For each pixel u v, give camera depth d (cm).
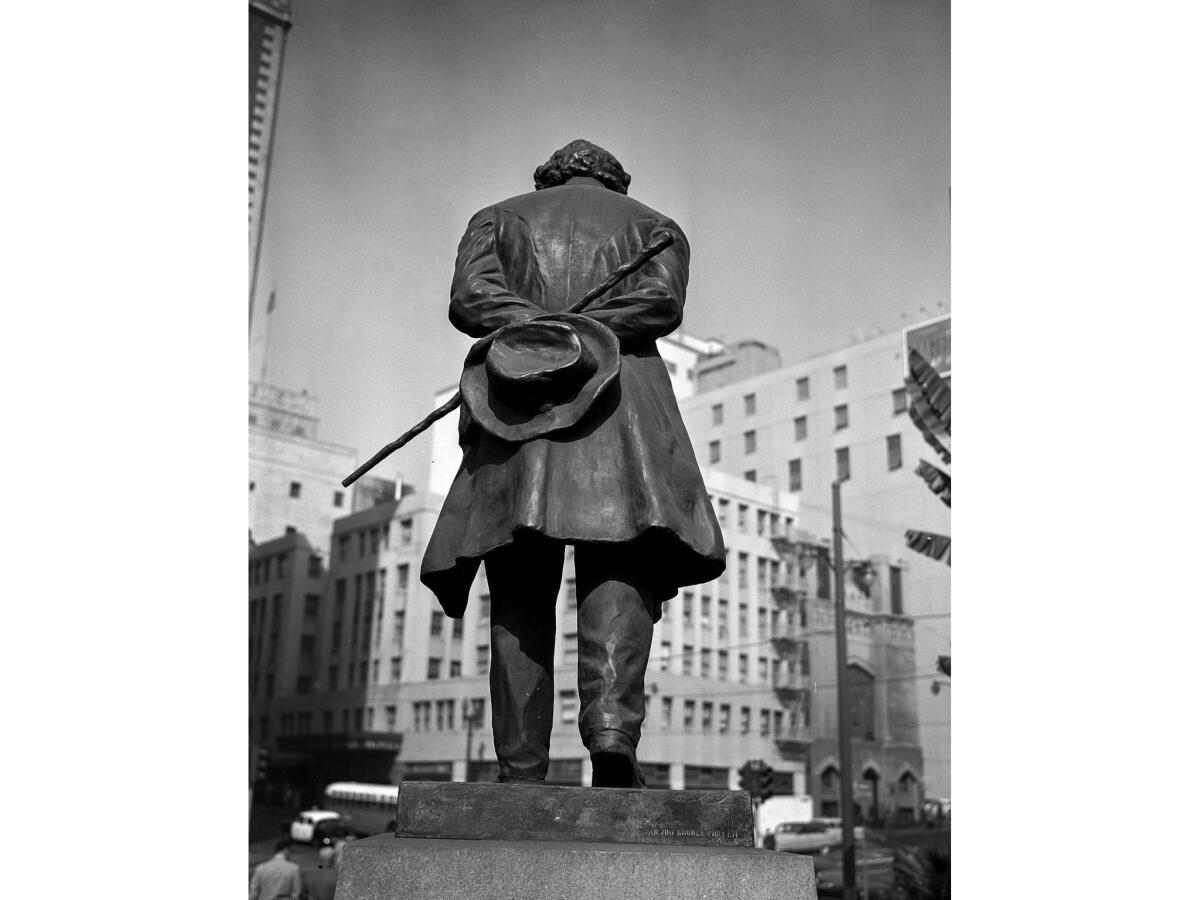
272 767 2727
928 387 1919
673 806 370
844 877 2273
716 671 2666
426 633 2831
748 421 2595
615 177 491
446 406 434
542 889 338
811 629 2595
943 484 2052
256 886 2048
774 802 2598
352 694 2795
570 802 368
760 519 2597
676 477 416
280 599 2762
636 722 400
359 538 2795
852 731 2581
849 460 2483
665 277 439
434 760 2791
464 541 412
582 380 408
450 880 339
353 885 340
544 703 420
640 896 339
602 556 409
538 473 402
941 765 2509
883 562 2498
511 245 448
